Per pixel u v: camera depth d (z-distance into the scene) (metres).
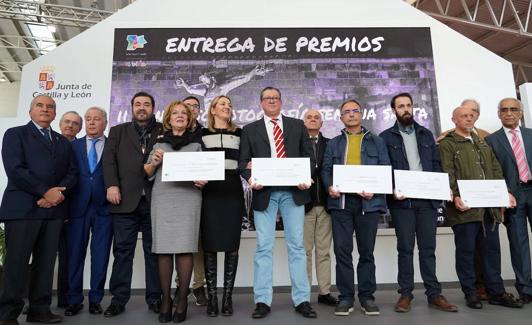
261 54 3.95
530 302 2.71
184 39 3.96
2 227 3.45
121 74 3.89
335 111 3.88
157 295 2.62
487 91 3.98
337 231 2.52
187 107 2.50
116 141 2.69
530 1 5.82
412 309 2.55
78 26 7.94
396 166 2.65
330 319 2.29
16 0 7.23
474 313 2.40
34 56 9.72
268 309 2.38
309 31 4.00
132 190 2.59
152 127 2.79
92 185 2.73
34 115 2.38
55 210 2.32
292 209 2.45
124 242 2.57
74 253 2.64
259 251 2.42
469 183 2.62
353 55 3.98
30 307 2.29
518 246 2.80
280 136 2.55
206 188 2.44
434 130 3.88
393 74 3.96
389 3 4.09
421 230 2.59
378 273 3.69
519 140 2.97
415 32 4.04
